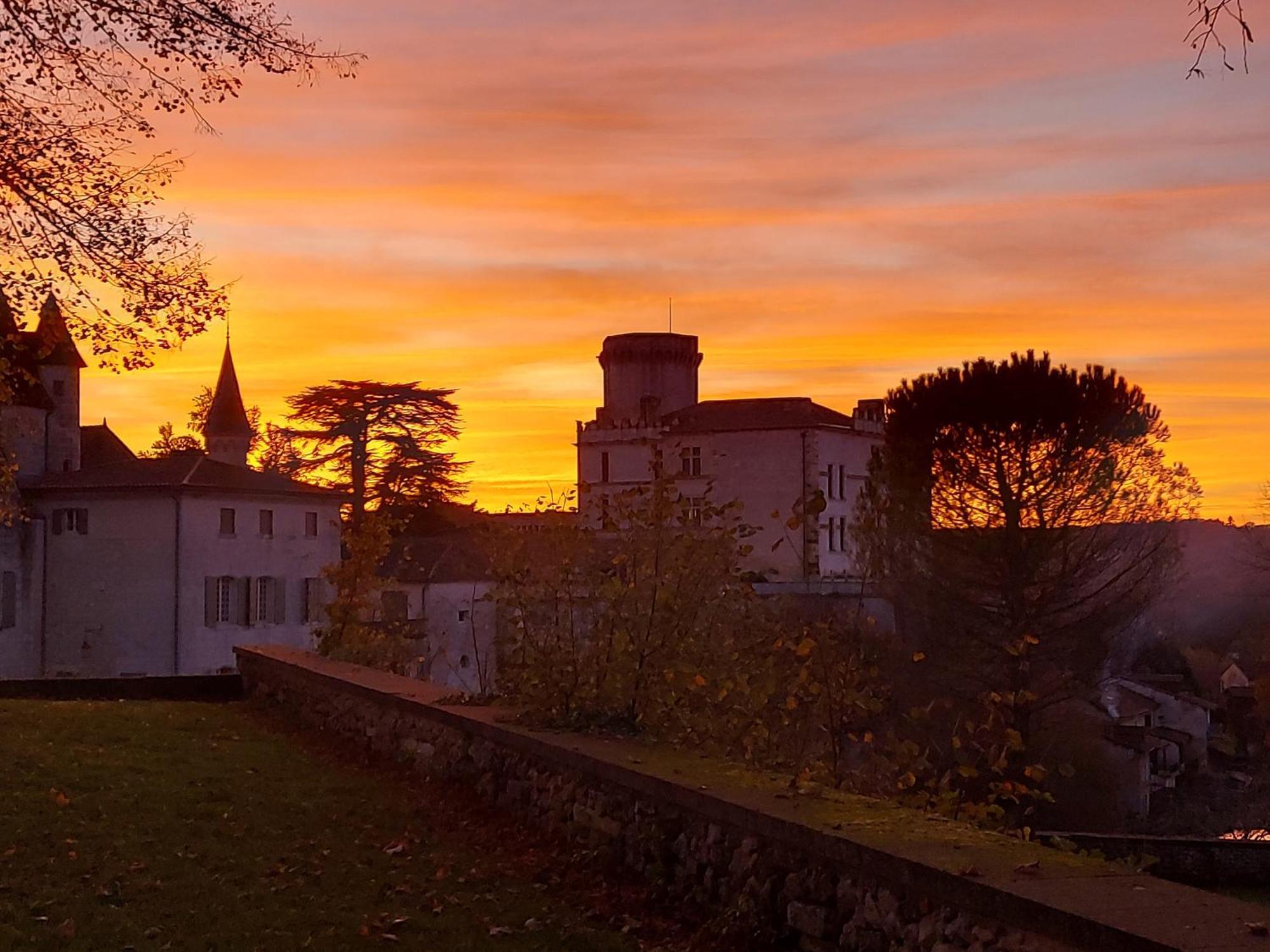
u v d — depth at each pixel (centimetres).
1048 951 479
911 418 3441
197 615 5131
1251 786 4519
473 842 982
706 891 731
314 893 828
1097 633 3303
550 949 712
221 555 5259
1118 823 3344
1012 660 2941
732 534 1081
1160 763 4822
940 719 2269
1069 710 3347
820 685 938
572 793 920
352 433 7006
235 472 5494
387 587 2233
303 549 5716
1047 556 3206
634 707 1025
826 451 7012
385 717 1348
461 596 5944
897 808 686
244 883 849
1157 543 3300
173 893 817
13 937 711
